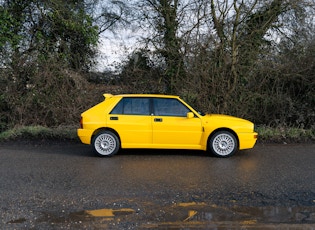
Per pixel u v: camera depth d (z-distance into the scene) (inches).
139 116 337.4
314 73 471.2
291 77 473.7
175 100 343.0
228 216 187.0
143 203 206.7
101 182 250.1
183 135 334.6
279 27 507.2
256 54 480.7
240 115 481.7
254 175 267.7
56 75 501.0
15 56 505.4
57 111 495.2
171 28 500.1
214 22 487.2
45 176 266.5
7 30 516.1
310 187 236.4
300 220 181.6
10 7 539.5
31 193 225.3
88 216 187.6
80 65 551.2
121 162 314.7
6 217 186.4
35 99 494.6
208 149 339.9
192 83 479.8
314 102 470.0
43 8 544.4
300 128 454.6
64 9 548.4
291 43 495.2
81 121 343.9
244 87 483.5
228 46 482.9
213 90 477.7
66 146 404.8
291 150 372.8
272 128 457.7
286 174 270.4
